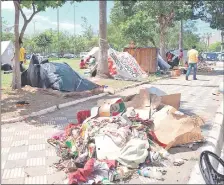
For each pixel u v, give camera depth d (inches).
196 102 395.5
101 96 424.8
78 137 210.7
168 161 192.2
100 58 596.4
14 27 415.2
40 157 197.8
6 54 742.5
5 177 168.6
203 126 276.8
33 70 448.8
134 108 263.7
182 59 855.7
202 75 773.9
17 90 426.6
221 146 251.9
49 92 413.1
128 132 204.2
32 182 162.4
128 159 178.7
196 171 177.0
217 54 1310.3
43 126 272.8
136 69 621.0
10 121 282.5
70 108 348.2
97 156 185.3
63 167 180.4
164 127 224.1
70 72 437.4
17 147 216.7
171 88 524.4
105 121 223.3
